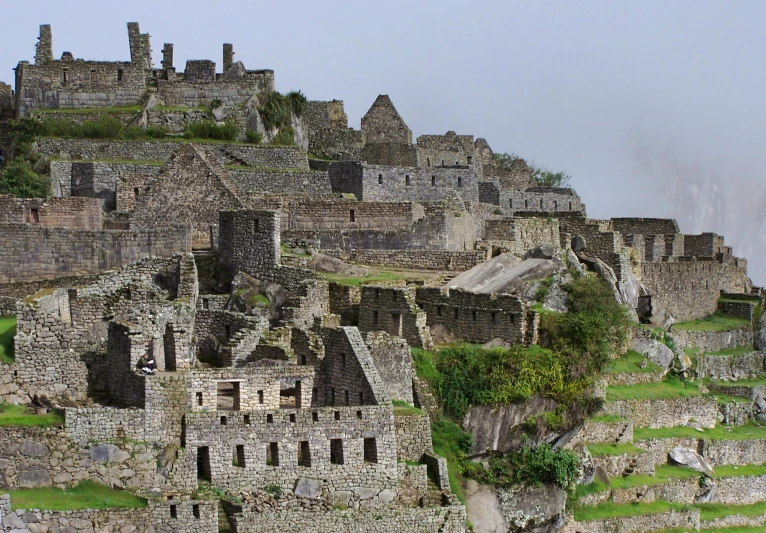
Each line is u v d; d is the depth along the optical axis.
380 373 112.88
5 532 93.88
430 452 111.25
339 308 123.88
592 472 130.25
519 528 115.50
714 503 143.62
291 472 104.06
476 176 169.00
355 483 105.88
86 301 113.12
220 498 101.38
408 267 137.62
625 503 133.12
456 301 124.75
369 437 106.75
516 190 186.25
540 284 130.25
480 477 115.00
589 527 126.31
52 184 146.38
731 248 198.62
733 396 162.88
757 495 147.50
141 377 102.25
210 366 113.00
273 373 107.44
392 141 192.38
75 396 105.56
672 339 157.88
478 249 142.50
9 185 142.75
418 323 119.31
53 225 134.88
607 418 139.25
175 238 132.88
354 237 140.50
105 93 167.00
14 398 103.81
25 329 105.31
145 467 100.50
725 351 172.25
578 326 124.56
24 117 159.38
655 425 146.88
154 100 167.00
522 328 122.44
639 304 161.12
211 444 102.19
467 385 117.12
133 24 171.88
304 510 103.06
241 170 155.38
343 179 160.88
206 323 117.50
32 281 126.00
